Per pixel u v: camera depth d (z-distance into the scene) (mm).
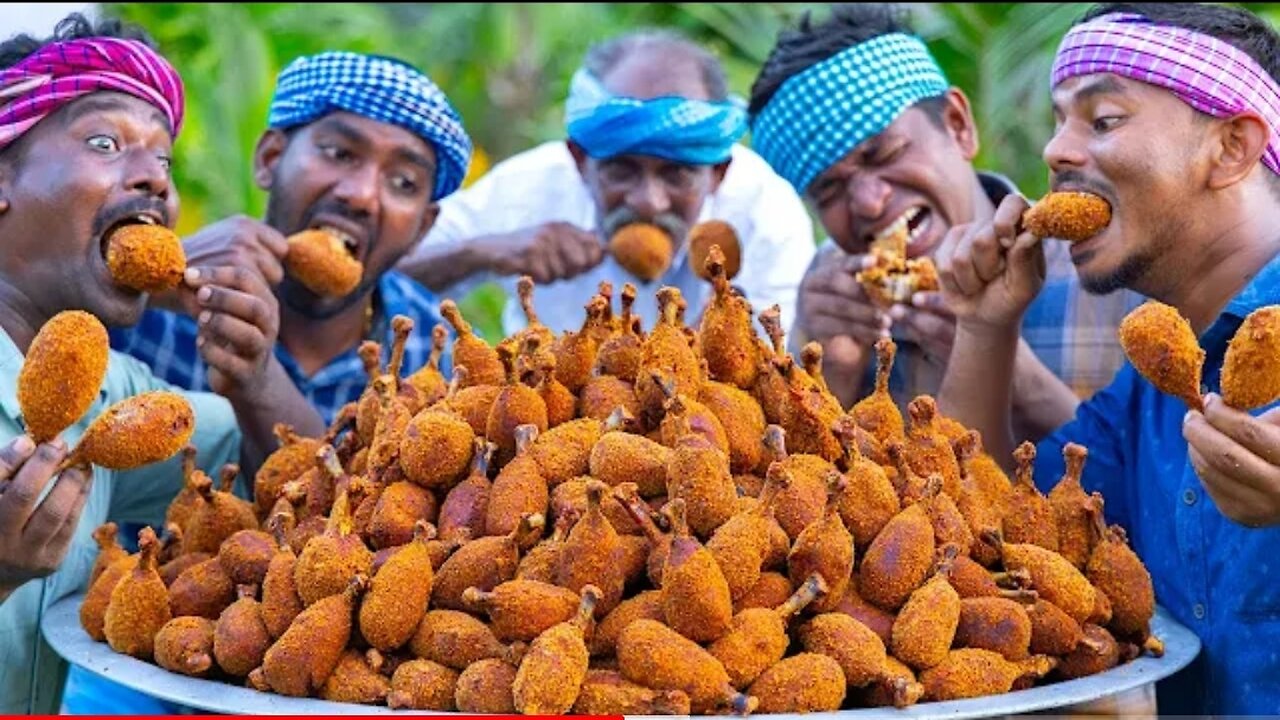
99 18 2346
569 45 6539
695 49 3592
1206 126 1995
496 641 1562
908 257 3008
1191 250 2041
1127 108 2018
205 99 5230
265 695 1554
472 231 4316
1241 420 1584
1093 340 3146
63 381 1626
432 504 1790
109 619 1754
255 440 2510
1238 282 2021
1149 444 2215
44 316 2164
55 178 2086
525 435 1765
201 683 1603
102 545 1990
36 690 2135
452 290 3758
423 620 1618
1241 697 1910
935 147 2977
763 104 3094
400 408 1899
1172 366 1631
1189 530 2035
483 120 6871
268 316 2381
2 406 2043
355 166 2926
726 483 1648
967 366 2473
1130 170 2008
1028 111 5082
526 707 1446
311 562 1649
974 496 1861
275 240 2562
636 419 1831
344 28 6062
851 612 1646
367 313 3199
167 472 2441
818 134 2945
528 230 3709
